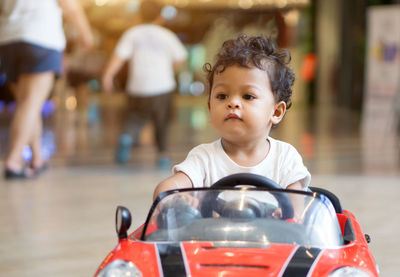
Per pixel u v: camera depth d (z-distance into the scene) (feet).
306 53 106.42
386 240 20.81
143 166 36.83
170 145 46.14
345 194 28.89
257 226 10.69
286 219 10.87
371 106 64.18
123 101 102.83
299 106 104.37
